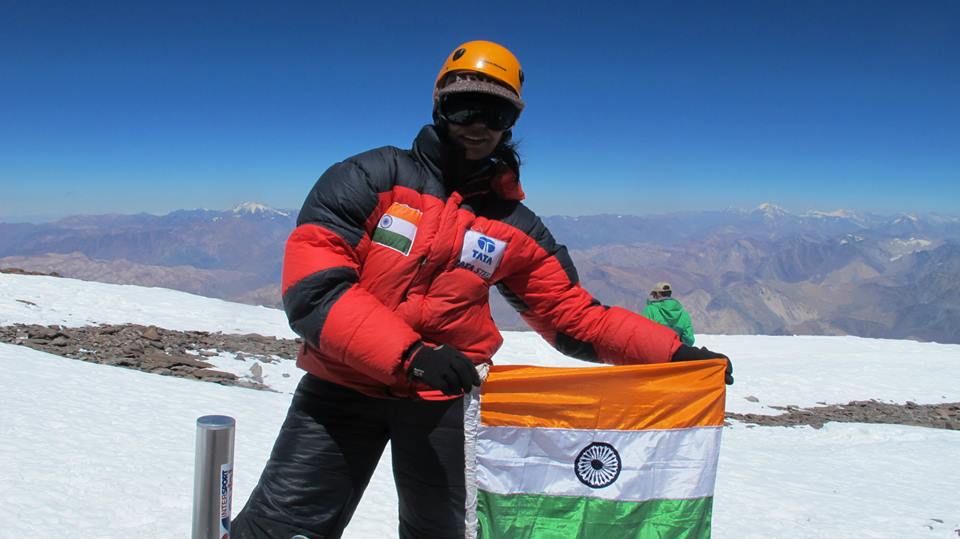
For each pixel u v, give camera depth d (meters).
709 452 3.45
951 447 12.96
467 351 3.09
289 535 2.94
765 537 6.74
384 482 6.89
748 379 22.97
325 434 2.96
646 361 3.41
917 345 32.38
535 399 3.28
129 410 8.34
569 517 3.32
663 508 3.41
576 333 3.44
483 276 3.04
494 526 3.26
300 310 2.66
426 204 2.90
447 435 2.99
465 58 2.92
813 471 10.27
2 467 5.54
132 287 25.73
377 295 2.86
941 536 7.14
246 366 15.24
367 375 2.77
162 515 5.09
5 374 9.23
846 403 20.39
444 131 3.00
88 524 4.74
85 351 13.75
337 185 2.80
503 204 3.17
